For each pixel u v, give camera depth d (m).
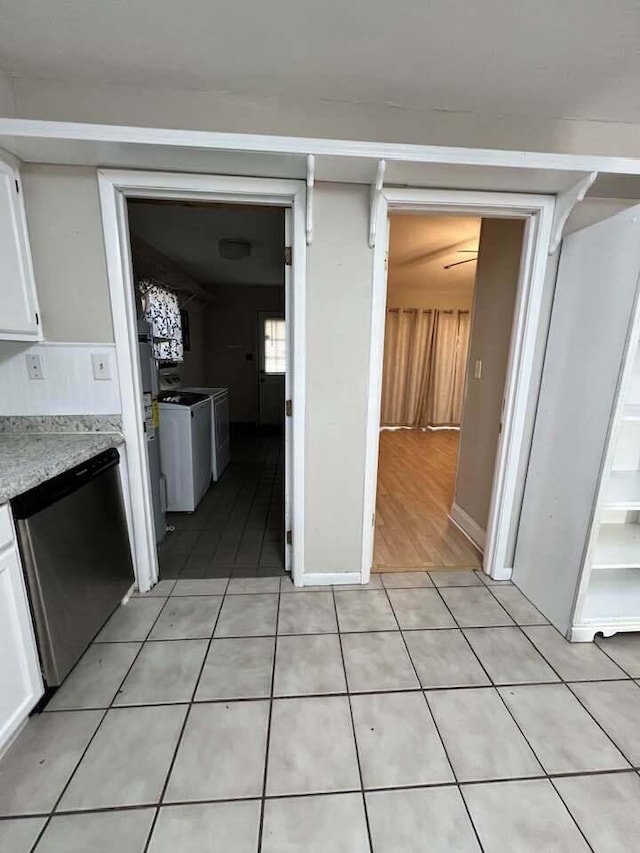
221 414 4.10
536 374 1.98
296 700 1.41
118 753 1.22
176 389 4.43
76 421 1.83
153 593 2.02
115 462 1.79
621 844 1.01
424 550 2.50
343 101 1.63
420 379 6.36
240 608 1.90
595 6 1.14
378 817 1.06
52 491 1.35
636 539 1.91
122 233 1.70
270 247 3.82
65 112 1.56
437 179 1.62
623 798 1.12
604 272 1.57
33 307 1.67
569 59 1.36
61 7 1.17
